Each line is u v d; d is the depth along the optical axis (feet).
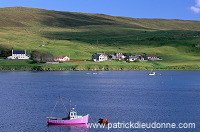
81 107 409.28
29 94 521.24
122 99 473.26
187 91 568.00
